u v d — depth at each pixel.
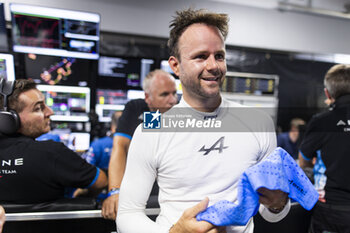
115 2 2.91
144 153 0.66
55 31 2.75
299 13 3.48
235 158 0.67
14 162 0.96
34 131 1.07
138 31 3.02
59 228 0.98
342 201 1.23
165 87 1.32
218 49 0.62
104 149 1.84
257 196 0.53
